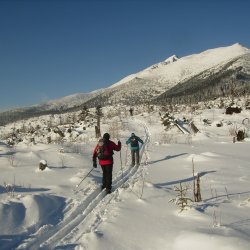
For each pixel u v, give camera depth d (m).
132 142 14.67
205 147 19.44
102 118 47.44
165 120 29.58
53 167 13.11
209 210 7.41
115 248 5.90
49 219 7.50
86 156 16.08
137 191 9.45
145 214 7.53
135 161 15.70
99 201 8.93
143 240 6.17
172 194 9.18
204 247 5.38
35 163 13.90
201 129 27.05
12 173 11.91
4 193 9.03
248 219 6.70
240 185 10.02
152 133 29.00
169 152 17.70
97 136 24.64
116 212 7.78
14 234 6.51
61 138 24.52
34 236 6.50
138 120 42.44
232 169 12.71
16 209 7.39
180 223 6.76
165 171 13.05
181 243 5.70
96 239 6.21
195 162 14.41
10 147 18.08
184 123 28.62
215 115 34.38
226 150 18.12
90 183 10.60
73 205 8.48
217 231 5.93
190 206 7.66
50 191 9.51
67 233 6.75
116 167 14.31
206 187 9.95
